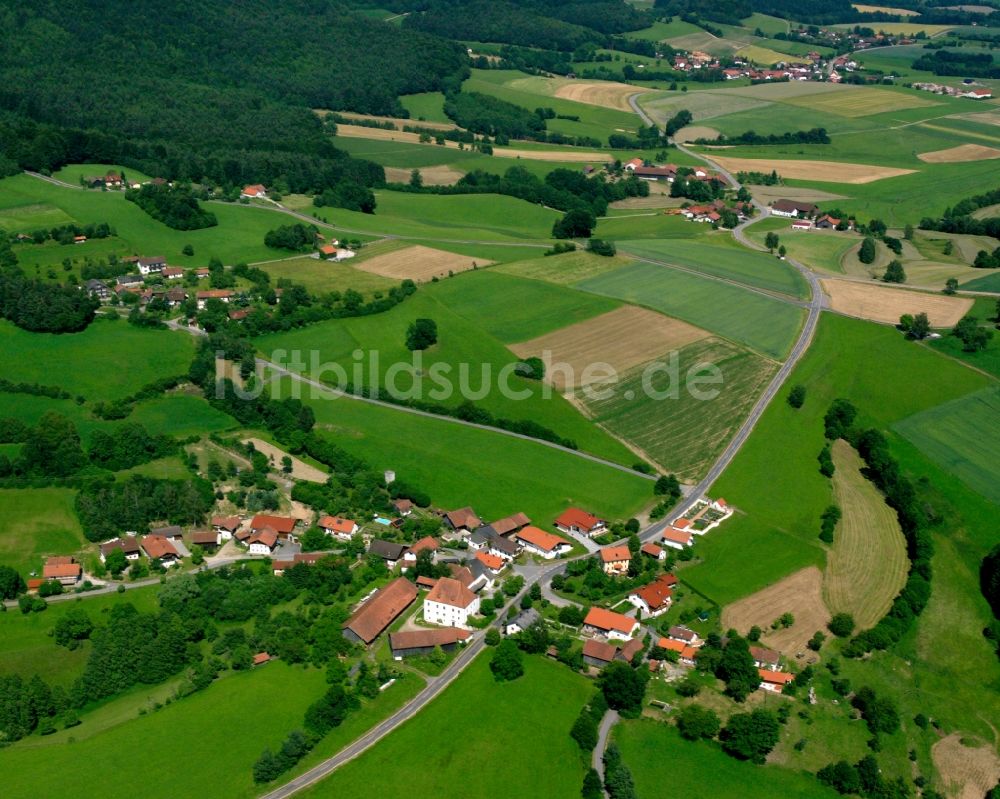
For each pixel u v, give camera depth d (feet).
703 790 484.74
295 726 501.15
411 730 501.56
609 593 618.44
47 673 538.88
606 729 515.09
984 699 573.33
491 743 496.23
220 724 501.97
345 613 580.71
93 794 458.50
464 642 567.59
